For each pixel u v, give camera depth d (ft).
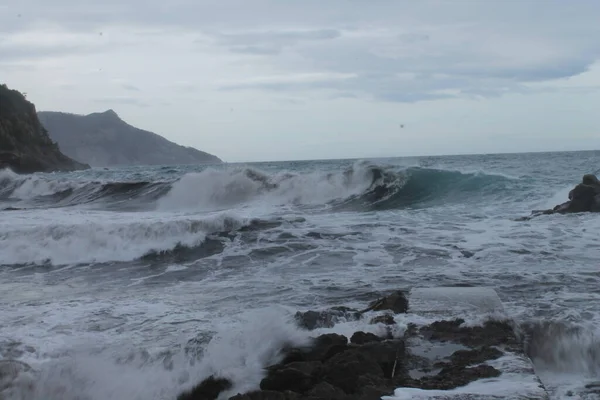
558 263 35.06
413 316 23.11
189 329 24.47
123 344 22.62
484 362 18.54
